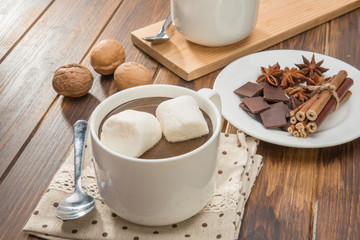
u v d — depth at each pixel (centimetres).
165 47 77
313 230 56
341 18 85
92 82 71
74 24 84
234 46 78
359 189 60
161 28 81
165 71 75
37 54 78
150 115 54
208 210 57
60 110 69
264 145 64
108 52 73
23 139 66
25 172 62
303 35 82
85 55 78
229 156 61
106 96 72
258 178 61
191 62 74
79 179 59
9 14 86
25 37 81
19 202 59
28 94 72
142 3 89
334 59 73
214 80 74
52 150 64
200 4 72
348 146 64
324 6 85
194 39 76
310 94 68
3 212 58
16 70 75
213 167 54
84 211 56
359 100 67
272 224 57
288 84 71
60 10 87
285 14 84
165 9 87
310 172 61
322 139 62
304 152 63
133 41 80
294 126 63
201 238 55
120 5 88
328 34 82
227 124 67
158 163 51
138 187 52
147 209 53
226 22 74
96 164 53
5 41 80
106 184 53
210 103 56
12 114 69
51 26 84
